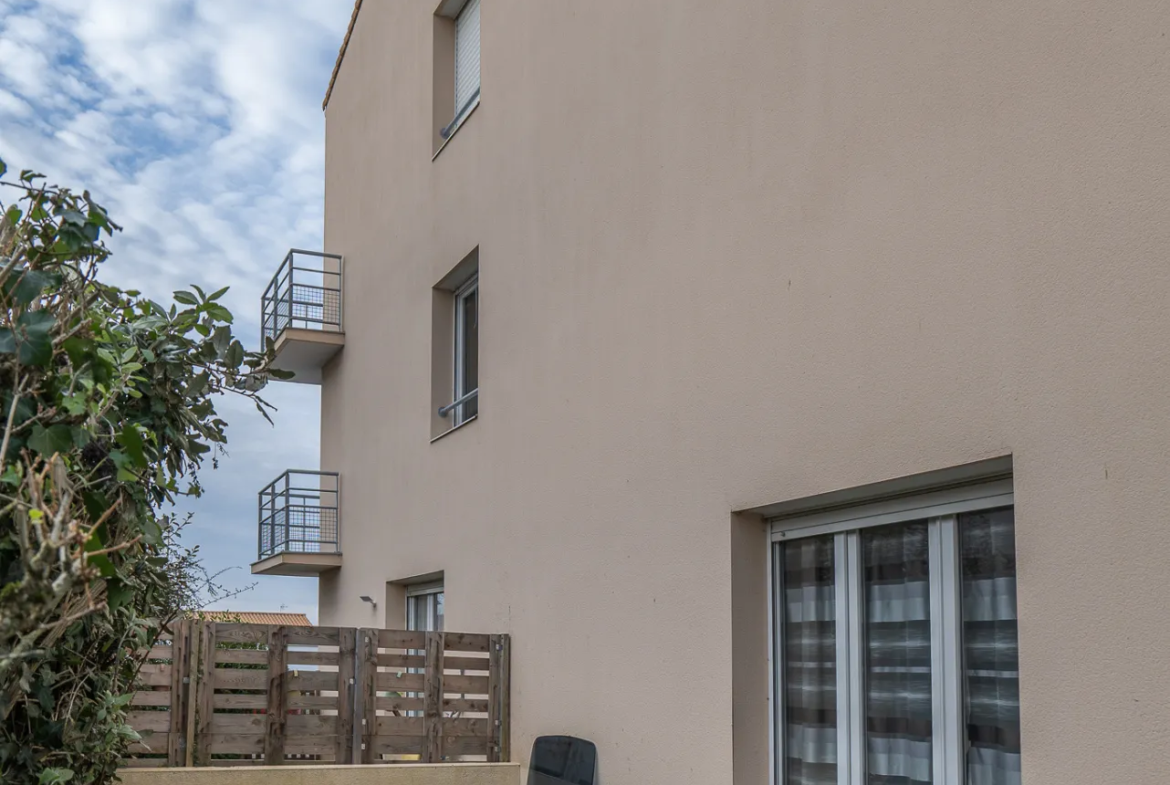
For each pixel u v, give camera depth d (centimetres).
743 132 459
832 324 398
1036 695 304
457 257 801
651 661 500
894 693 385
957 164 347
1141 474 281
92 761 341
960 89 348
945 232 350
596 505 562
